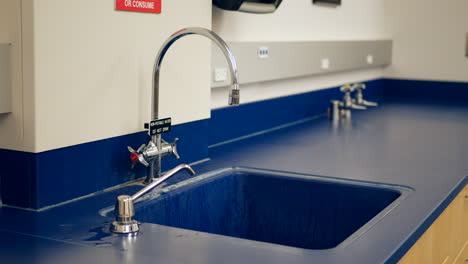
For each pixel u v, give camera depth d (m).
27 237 1.25
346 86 3.27
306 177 1.88
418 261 1.45
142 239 1.25
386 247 1.22
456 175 1.89
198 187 1.78
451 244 1.86
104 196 1.56
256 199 1.95
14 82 1.39
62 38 1.42
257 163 2.04
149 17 1.68
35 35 1.35
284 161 2.08
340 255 1.17
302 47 2.93
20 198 1.44
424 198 1.62
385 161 2.10
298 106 3.04
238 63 2.42
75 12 1.45
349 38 3.65
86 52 1.49
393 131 2.77
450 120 3.13
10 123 1.42
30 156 1.41
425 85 4.09
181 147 1.90
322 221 1.85
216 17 2.35
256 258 1.15
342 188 1.81
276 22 2.82
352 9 3.67
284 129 2.83
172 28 1.77
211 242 1.24
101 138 1.57
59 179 1.47
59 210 1.44
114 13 1.56
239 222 2.00
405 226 1.37
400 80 4.18
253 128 2.65
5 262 1.11
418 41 4.11
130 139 1.67
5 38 1.39
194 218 1.77
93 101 1.53
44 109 1.40
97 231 1.30
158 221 1.61
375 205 1.76
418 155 2.20
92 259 1.13
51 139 1.43
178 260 1.13
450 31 4.01
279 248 1.21
